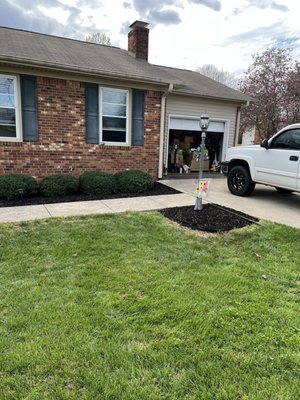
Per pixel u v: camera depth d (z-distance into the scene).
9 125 7.27
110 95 8.23
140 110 8.66
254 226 4.90
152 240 4.15
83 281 2.93
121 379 1.78
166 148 10.16
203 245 4.04
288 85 14.06
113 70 7.66
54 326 2.24
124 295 2.70
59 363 1.89
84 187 7.25
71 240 4.05
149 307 2.52
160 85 8.57
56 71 7.29
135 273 3.13
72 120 7.80
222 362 1.93
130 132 8.64
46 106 7.45
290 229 4.71
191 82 11.32
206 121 5.31
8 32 9.31
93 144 8.19
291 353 2.02
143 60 10.85
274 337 2.18
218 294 2.75
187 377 1.81
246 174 7.07
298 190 5.85
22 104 7.21
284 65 14.59
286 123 14.65
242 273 3.21
